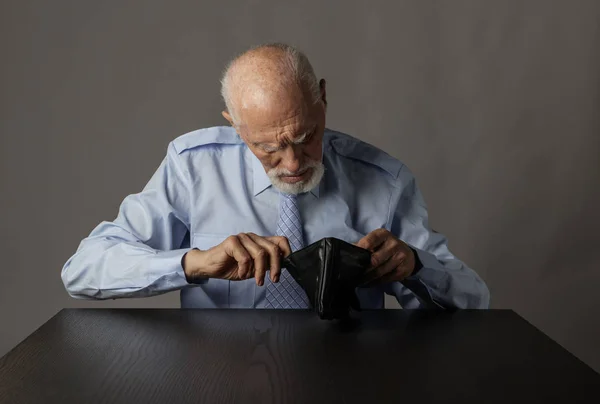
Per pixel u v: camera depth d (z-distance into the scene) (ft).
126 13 9.57
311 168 5.11
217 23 9.61
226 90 5.13
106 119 9.75
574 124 9.72
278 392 3.48
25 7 9.51
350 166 6.13
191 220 5.95
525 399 3.45
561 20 9.52
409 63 9.64
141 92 9.71
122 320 4.64
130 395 3.46
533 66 9.61
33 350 4.08
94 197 9.89
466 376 3.72
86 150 9.80
